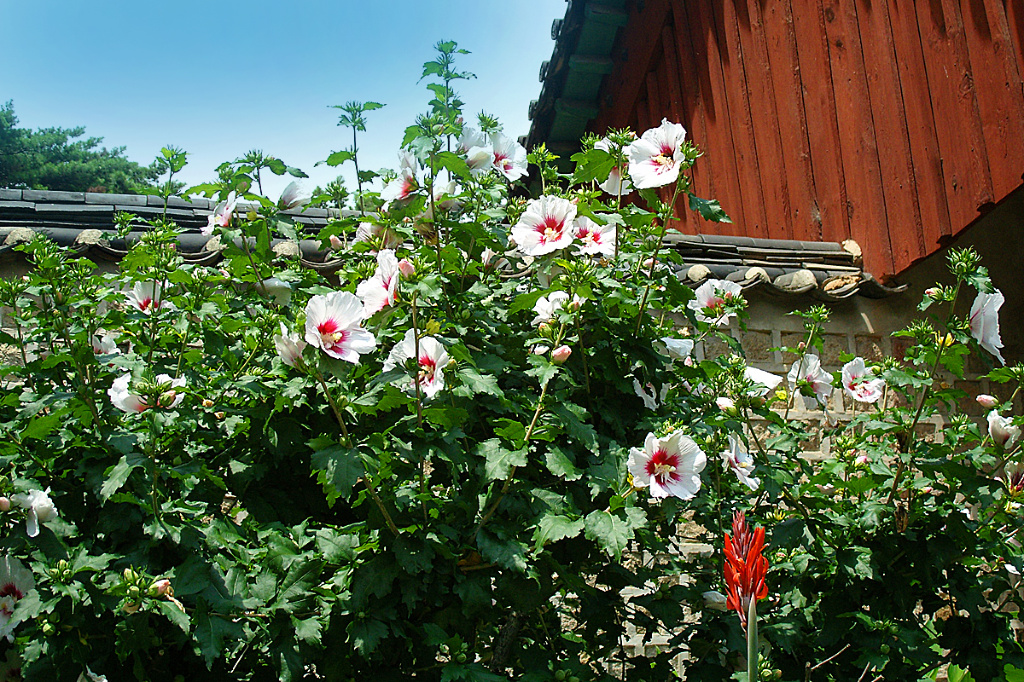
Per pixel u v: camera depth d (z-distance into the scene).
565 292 2.56
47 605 1.98
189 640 2.14
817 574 3.06
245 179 2.72
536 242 2.54
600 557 2.62
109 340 2.76
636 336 2.63
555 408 2.29
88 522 2.33
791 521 2.91
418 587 2.17
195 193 2.76
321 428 2.44
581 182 2.88
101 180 26.88
